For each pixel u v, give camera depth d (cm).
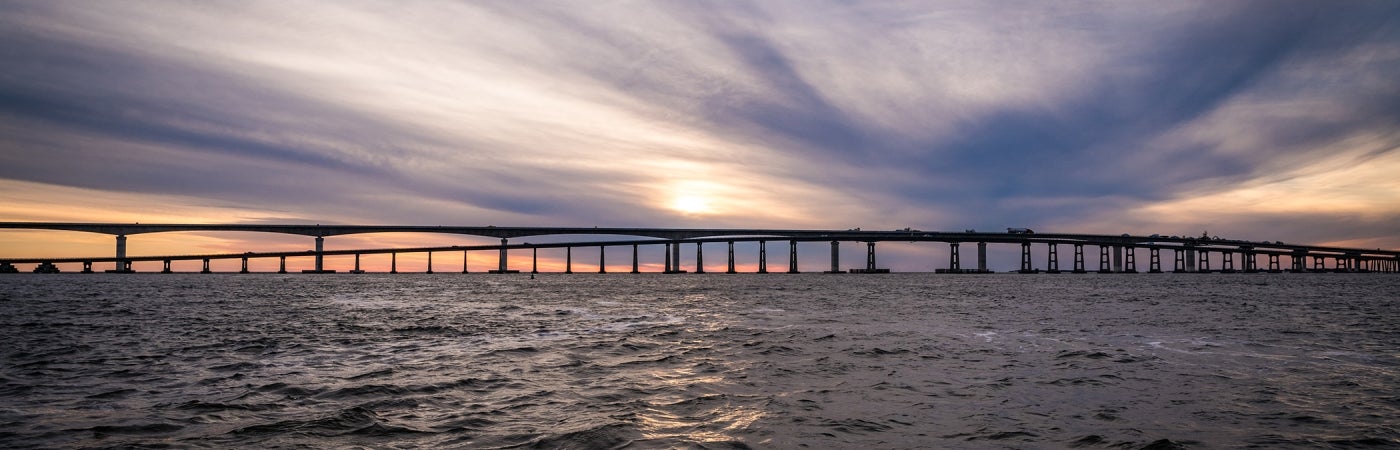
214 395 2009
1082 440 1520
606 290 12325
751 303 7644
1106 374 2383
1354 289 12269
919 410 1811
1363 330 4019
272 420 1691
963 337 3675
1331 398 1955
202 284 15962
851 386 2153
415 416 1736
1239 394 2016
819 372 2436
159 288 12938
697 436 1547
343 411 1784
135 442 1496
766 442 1503
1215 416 1741
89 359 2806
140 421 1684
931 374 2392
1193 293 10425
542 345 3334
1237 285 14975
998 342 3422
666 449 1445
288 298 8925
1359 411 1791
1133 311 5962
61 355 2927
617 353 3000
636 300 8444
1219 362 2678
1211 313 5641
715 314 5728
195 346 3297
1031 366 2578
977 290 12150
